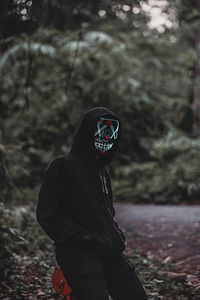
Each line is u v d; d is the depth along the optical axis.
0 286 4.06
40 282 4.35
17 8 4.72
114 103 13.45
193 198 10.55
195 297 4.15
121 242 2.57
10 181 6.16
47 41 10.32
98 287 2.40
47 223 2.46
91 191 2.53
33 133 12.82
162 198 10.65
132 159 13.95
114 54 12.72
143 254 5.92
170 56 16.41
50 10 6.05
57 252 2.53
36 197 9.90
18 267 4.50
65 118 13.04
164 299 4.18
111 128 2.64
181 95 14.87
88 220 2.50
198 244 6.08
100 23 12.09
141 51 13.73
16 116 12.71
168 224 7.50
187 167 11.30
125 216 8.52
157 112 14.64
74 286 2.45
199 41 12.86
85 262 2.43
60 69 11.77
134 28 12.02
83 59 12.27
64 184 2.52
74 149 2.64
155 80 14.95
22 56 9.91
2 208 5.14
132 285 2.60
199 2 12.29
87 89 12.85
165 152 12.30
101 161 2.68
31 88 11.39
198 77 13.02
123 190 11.45
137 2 6.05
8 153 6.55
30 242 5.71
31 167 12.11
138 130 14.36
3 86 11.79
